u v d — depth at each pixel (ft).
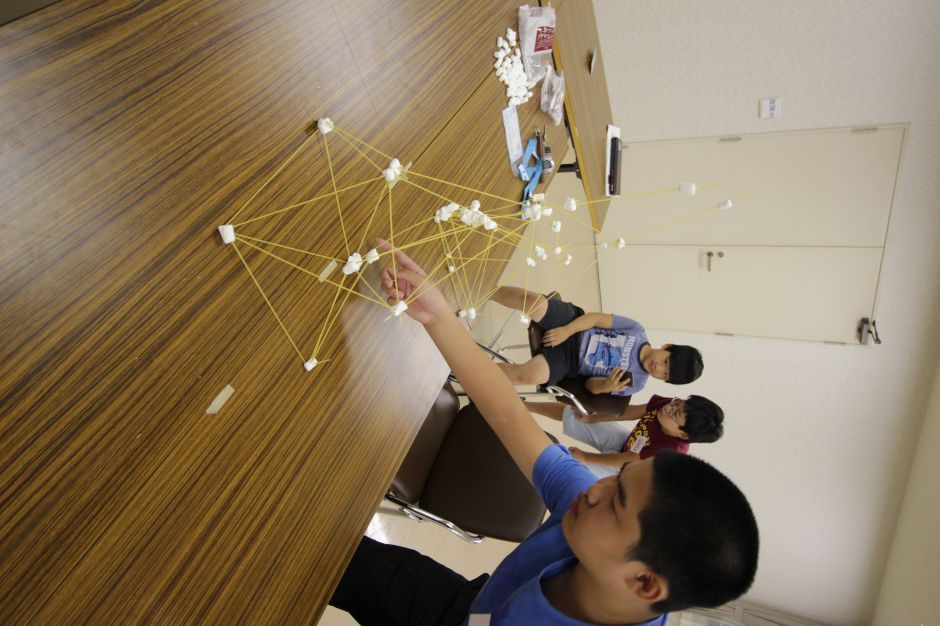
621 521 2.21
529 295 6.91
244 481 2.58
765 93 9.30
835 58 8.66
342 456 2.99
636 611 2.43
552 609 2.59
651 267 11.65
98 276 2.19
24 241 2.02
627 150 10.64
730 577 2.16
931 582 8.70
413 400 3.43
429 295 3.21
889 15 8.14
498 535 5.47
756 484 12.39
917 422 10.58
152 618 2.24
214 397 2.52
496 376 3.32
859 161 9.25
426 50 3.78
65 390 2.10
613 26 9.54
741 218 10.46
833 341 10.73
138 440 2.27
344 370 3.06
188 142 2.46
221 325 2.55
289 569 2.69
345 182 3.15
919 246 9.45
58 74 2.09
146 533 2.26
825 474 11.73
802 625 12.57
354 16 3.24
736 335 11.59
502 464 5.67
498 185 4.41
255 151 2.70
